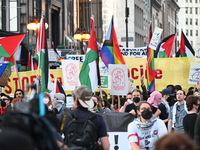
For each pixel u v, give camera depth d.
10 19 58.00
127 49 35.62
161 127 13.48
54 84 25.30
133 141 13.42
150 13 154.12
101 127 11.18
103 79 25.53
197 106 15.25
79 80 22.17
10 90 28.22
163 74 32.25
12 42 23.75
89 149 10.85
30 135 5.44
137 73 31.48
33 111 6.05
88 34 48.03
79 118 11.15
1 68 23.70
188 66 32.09
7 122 5.50
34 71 28.11
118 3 122.62
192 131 15.05
